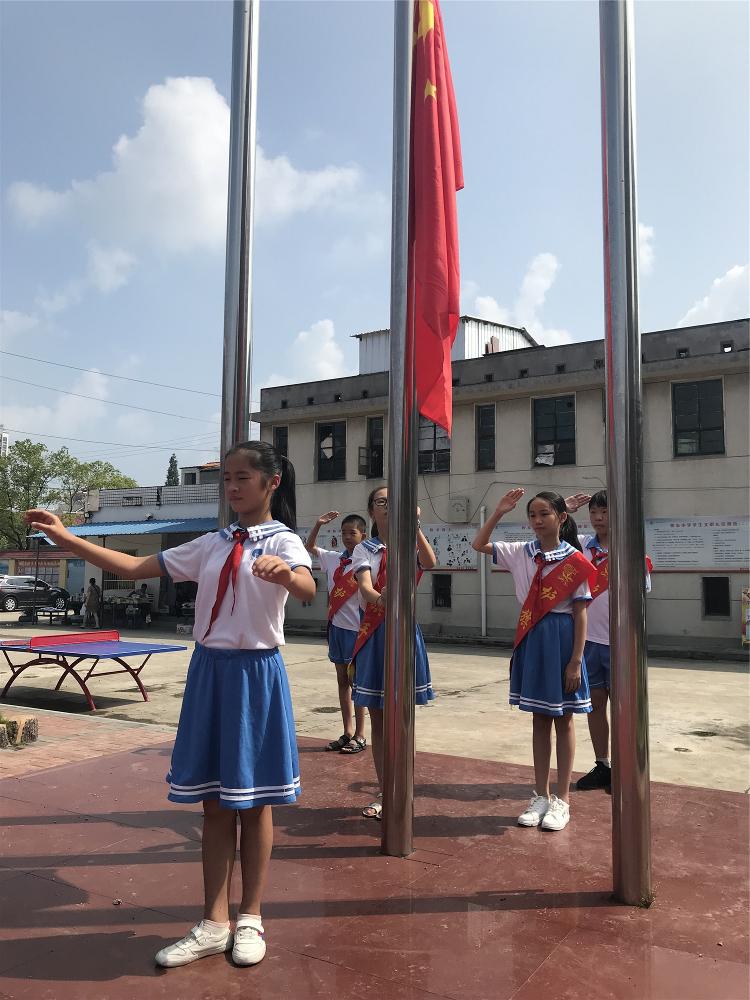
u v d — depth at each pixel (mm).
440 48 3486
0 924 2516
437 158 3311
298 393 20578
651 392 15508
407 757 3188
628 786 2709
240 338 4027
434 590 17953
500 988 2123
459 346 21484
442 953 2326
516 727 7227
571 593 3551
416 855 3174
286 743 2344
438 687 10008
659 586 15125
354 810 3795
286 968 2234
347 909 2645
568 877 2938
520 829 3518
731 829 3561
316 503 19984
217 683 2316
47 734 5953
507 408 17297
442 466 18219
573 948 2365
